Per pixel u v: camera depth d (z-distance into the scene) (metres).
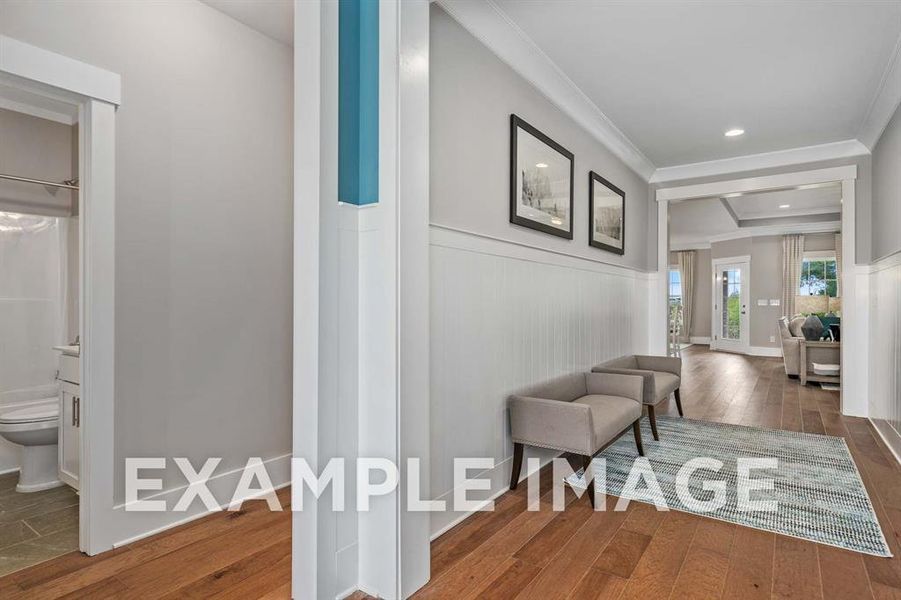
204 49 2.50
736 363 8.45
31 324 3.36
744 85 3.41
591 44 2.88
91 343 2.08
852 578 1.87
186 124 2.43
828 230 9.00
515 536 2.22
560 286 3.45
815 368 6.11
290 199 2.93
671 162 5.25
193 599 1.75
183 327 2.42
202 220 2.50
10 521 2.39
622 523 2.34
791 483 2.85
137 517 2.21
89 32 2.08
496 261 2.71
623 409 3.03
